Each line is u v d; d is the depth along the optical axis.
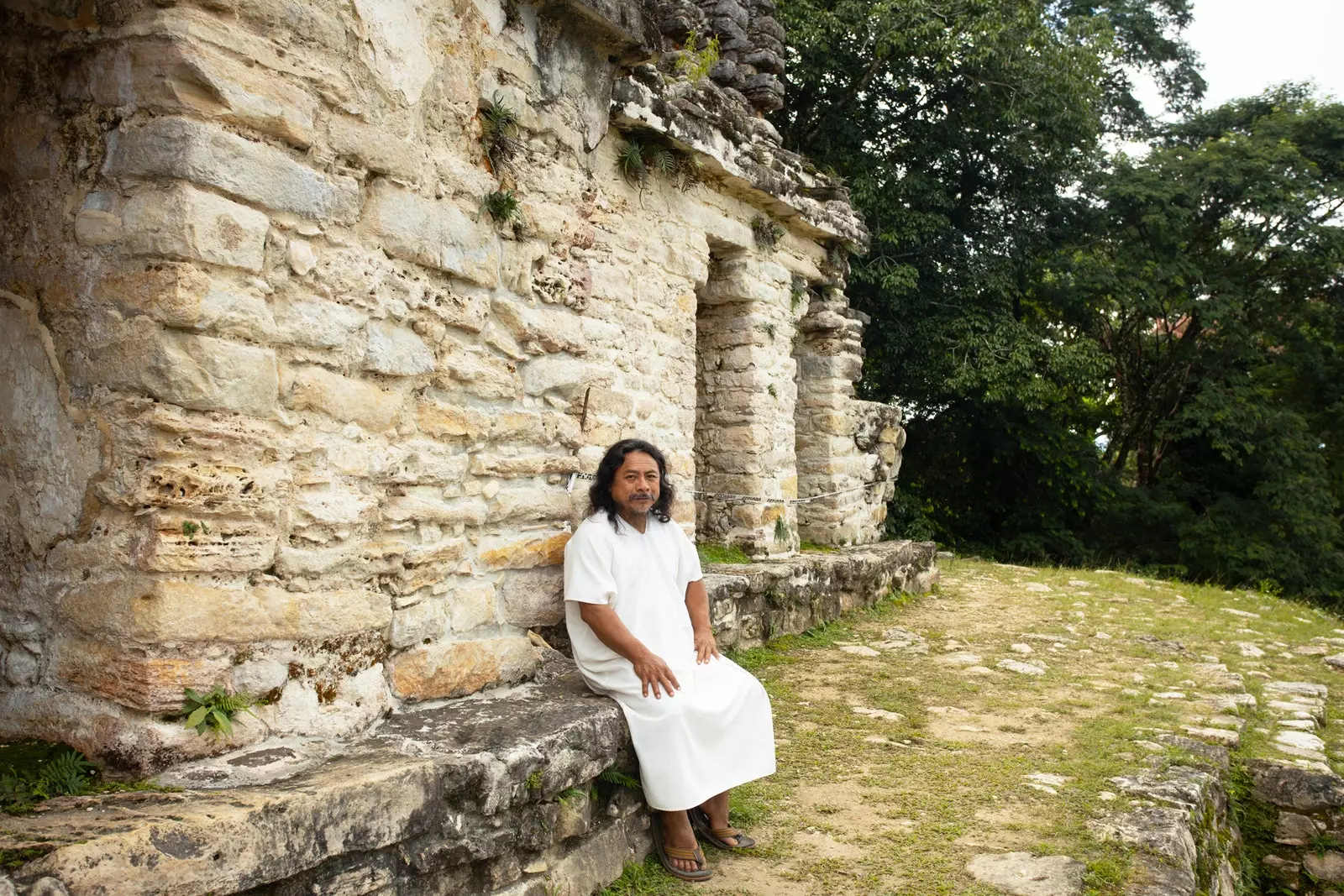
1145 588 10.53
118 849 1.94
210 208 2.63
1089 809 3.91
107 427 2.64
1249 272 18.09
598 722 3.27
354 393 3.10
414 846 2.58
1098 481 16.89
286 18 2.87
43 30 2.87
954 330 14.42
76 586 2.68
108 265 2.67
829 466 8.93
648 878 3.33
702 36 7.67
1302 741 5.30
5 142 2.94
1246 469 17.86
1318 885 4.61
